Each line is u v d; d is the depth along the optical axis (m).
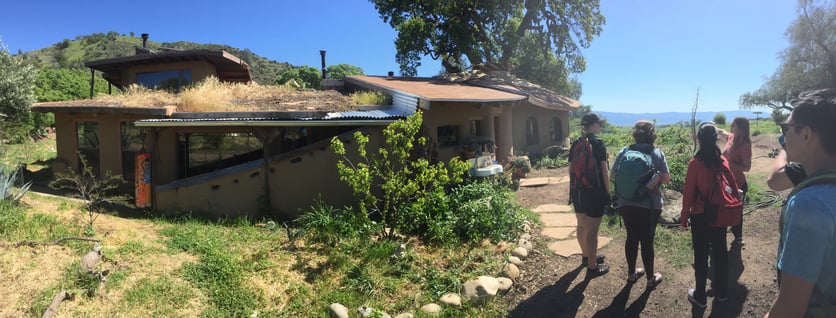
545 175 12.61
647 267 4.53
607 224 6.86
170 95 11.91
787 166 2.48
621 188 4.44
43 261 4.66
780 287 1.59
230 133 11.20
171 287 4.46
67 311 3.92
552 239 6.48
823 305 1.53
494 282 4.85
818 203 1.49
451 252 5.86
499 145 14.10
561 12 24.55
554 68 27.95
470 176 9.72
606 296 4.56
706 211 3.93
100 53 96.12
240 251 5.52
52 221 5.89
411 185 6.23
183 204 8.69
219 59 13.98
